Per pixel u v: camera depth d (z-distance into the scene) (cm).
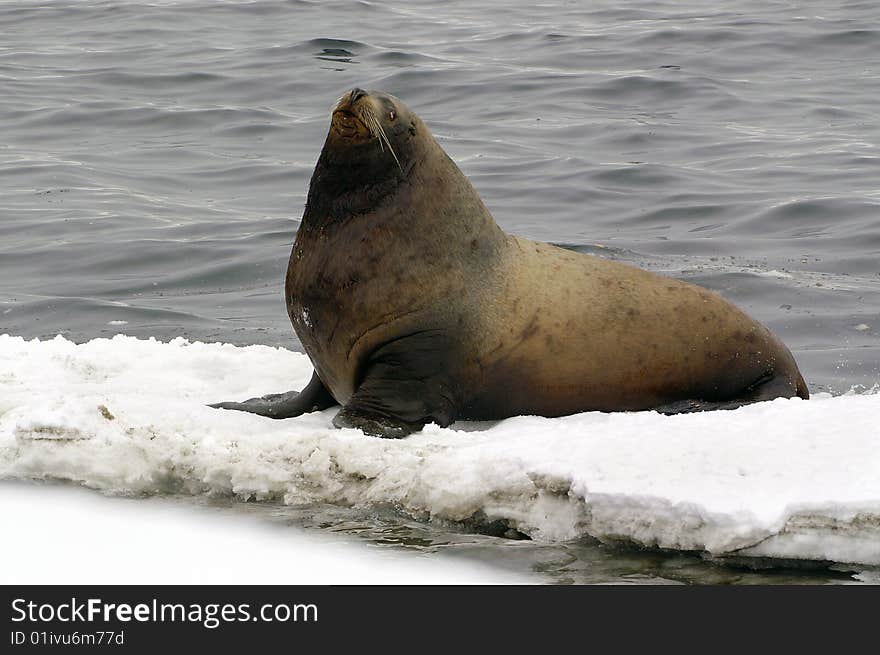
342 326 3356
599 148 7806
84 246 5903
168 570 2536
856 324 4709
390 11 12625
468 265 3372
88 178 7212
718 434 2827
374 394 3294
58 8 12812
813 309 4894
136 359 3938
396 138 3322
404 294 3312
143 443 2952
